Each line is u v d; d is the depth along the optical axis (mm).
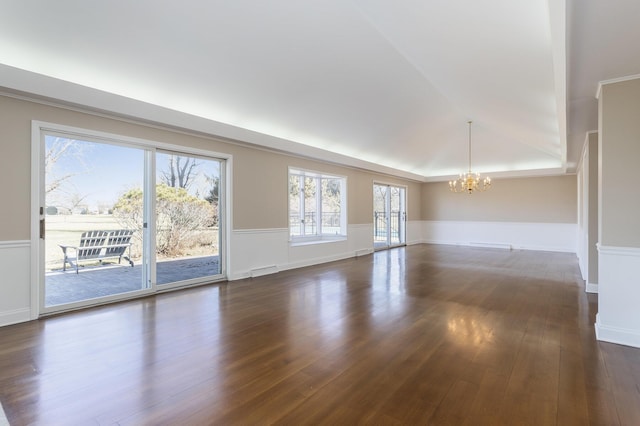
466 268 6535
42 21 2934
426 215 11562
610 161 2916
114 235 4184
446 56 2904
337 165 7660
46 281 3623
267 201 6035
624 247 2857
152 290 4484
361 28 3717
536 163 9477
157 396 2059
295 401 2014
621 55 2432
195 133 4730
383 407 1954
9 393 2080
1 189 3234
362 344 2863
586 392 2109
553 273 6020
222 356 2627
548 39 2354
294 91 4844
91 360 2537
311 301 4191
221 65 3971
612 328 2910
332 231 8133
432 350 2744
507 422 1812
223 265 5422
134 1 2949
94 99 3588
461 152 9336
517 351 2725
